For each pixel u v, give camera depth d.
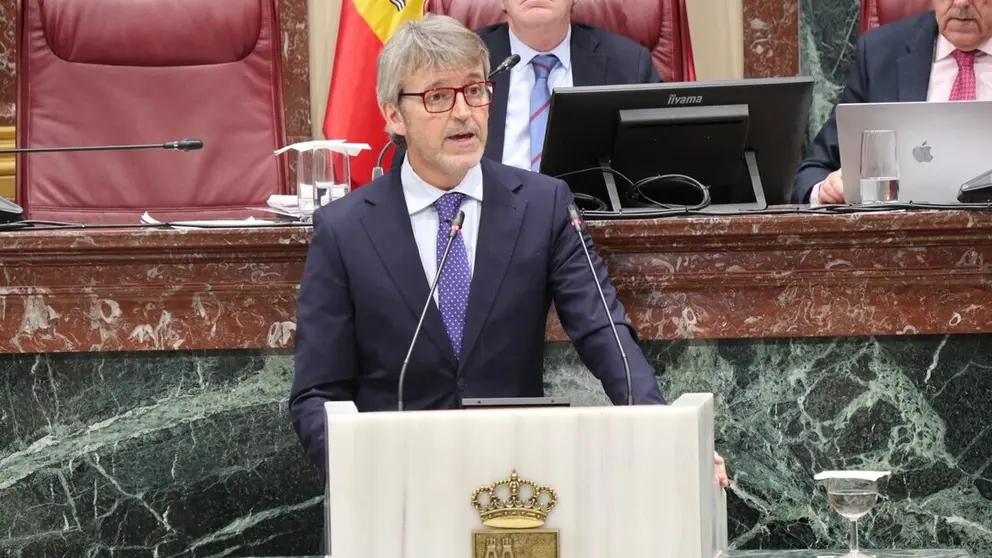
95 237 9.01
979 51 13.85
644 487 5.16
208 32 14.88
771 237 9.04
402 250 8.34
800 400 9.30
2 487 9.34
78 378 9.34
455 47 8.06
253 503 9.40
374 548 5.15
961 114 10.52
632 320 9.30
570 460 5.16
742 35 16.78
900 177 10.62
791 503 9.33
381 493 5.16
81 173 14.55
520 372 8.34
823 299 9.20
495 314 8.26
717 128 10.11
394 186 8.56
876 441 9.31
